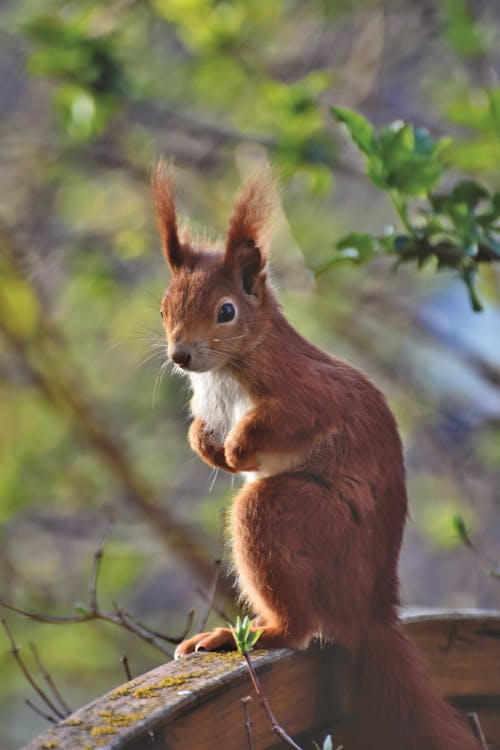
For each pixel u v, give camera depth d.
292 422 6.22
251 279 6.54
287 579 5.96
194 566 13.52
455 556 16.05
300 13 13.64
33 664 14.09
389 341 16.11
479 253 6.63
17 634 14.02
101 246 13.81
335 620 5.99
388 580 6.20
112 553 14.33
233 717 5.17
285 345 6.49
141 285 14.78
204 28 11.80
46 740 4.41
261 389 6.37
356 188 16.03
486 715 6.44
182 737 4.81
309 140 10.77
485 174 11.21
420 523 15.12
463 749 5.77
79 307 15.39
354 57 13.80
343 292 13.25
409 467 15.22
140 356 15.24
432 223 6.59
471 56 11.63
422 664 6.04
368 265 13.80
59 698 6.61
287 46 13.71
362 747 5.93
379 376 14.84
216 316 6.34
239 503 6.19
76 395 14.14
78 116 11.04
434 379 16.19
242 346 6.38
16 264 13.65
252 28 12.31
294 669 5.76
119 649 14.30
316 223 14.54
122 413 15.30
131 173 13.31
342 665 5.98
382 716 5.93
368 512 6.15
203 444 6.69
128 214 14.77
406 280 17.08
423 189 6.61
